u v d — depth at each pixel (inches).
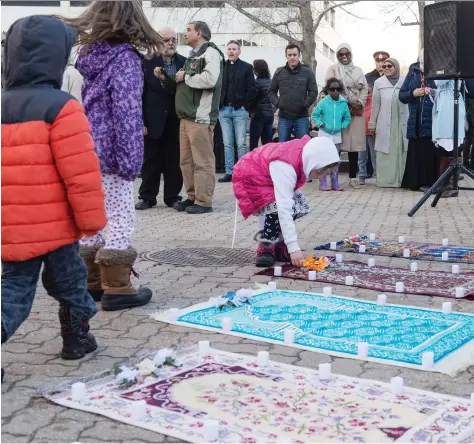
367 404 122.3
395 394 126.6
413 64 448.5
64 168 132.0
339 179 575.2
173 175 385.4
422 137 457.7
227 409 120.6
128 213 184.5
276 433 111.4
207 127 360.5
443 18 355.6
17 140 131.1
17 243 131.3
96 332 165.8
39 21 134.4
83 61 176.9
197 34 349.4
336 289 207.5
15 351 153.5
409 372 140.0
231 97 506.9
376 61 524.1
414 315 178.5
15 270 134.8
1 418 118.6
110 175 180.4
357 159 521.0
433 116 432.8
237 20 1184.8
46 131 131.6
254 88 507.2
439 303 191.9
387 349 151.9
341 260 247.3
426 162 465.4
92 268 190.4
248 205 237.1
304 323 171.3
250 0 916.0
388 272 229.3
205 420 116.4
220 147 595.5
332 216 359.3
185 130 362.0
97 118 176.4
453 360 144.9
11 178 130.6
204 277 224.1
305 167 223.1
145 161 380.8
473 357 146.9
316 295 197.6
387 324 170.6
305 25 935.7
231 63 506.3
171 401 124.2
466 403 122.6
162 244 281.3
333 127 482.3
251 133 538.0
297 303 189.8
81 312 146.4
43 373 139.9
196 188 367.6
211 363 142.4
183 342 158.2
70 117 132.3
